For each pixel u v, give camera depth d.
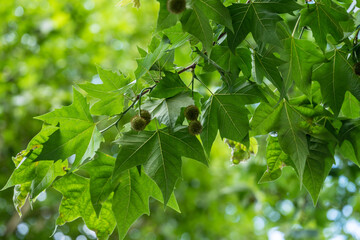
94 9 4.96
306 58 1.48
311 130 1.53
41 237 4.68
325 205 3.45
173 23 1.31
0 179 4.64
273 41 1.37
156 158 1.41
